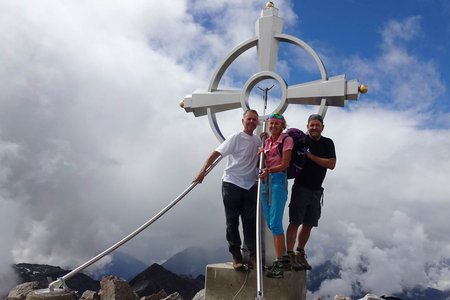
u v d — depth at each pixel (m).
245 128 4.17
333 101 4.64
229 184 4.14
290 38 4.88
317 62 4.71
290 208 4.18
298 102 4.81
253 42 5.11
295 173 4.01
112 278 6.09
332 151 4.10
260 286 3.21
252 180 4.15
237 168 4.14
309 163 4.10
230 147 4.09
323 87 4.60
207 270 4.48
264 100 4.84
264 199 3.97
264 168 3.79
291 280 4.18
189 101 5.33
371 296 4.79
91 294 6.02
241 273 4.30
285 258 3.74
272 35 5.00
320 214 4.25
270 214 3.83
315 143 4.11
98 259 4.25
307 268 4.23
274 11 5.07
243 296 4.27
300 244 4.25
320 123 4.08
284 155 3.74
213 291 4.41
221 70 5.28
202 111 5.37
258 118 4.41
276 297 4.18
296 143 3.99
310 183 4.10
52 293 3.86
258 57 5.07
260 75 4.95
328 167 4.05
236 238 4.21
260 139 4.40
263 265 4.40
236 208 4.16
